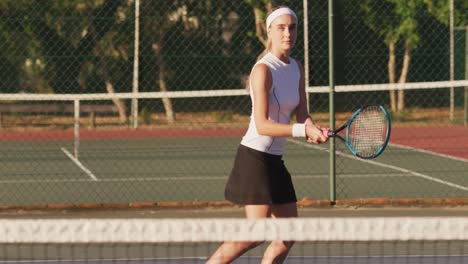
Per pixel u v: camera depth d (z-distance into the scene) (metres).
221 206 14.88
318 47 34.84
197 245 11.49
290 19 7.89
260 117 7.75
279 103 7.93
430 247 11.44
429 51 36.16
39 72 34.59
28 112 32.41
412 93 36.81
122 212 14.51
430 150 25.50
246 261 10.80
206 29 36.41
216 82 36.56
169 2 35.59
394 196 16.78
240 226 7.00
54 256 10.98
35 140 29.67
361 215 14.00
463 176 19.64
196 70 36.50
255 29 36.59
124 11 34.88
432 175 19.88
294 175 20.16
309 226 7.02
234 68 36.72
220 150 26.06
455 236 7.00
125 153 25.45
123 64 35.28
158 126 33.47
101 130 32.12
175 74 36.44
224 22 36.94
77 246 11.49
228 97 36.44
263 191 7.90
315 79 35.25
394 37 35.41
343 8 34.84
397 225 7.03
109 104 36.28
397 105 37.47
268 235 7.05
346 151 25.28
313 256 10.97
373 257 10.89
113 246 11.48
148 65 35.88
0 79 34.25
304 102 8.35
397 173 20.30
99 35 34.88
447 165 21.84
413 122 33.91
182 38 36.16
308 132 7.75
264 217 7.96
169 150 26.16
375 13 35.06
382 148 8.23
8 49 34.00
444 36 35.47
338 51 35.53
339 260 10.76
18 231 7.02
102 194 17.38
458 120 33.34
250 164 7.94
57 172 21.03
